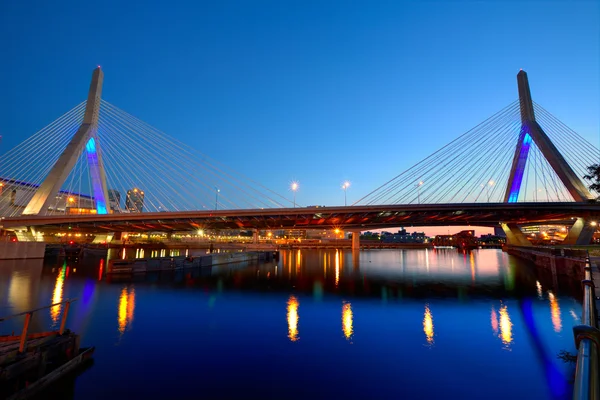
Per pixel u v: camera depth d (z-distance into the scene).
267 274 43.97
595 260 33.25
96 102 75.81
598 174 21.98
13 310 21.33
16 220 61.84
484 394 11.08
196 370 12.72
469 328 18.39
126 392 10.90
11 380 9.84
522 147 78.38
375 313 21.91
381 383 11.79
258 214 73.44
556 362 13.59
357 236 111.25
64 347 12.16
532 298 27.53
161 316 20.47
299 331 17.77
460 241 153.50
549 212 70.31
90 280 35.00
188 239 165.25
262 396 10.84
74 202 128.38
